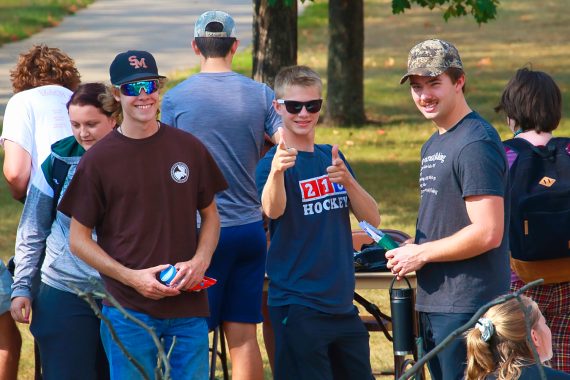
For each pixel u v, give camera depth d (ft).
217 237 30.25
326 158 31.68
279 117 36.01
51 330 31.76
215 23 36.04
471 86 129.59
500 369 25.36
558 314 33.45
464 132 28.94
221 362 40.50
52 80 38.22
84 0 204.03
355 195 30.89
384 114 114.42
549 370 25.30
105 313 29.58
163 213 28.86
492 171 28.37
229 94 35.60
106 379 32.71
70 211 29.09
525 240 32.78
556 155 33.27
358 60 107.86
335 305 30.91
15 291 32.65
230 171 35.06
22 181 36.27
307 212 30.89
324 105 116.47
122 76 28.55
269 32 77.51
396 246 30.35
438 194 29.22
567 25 180.96
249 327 35.58
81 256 28.86
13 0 196.34
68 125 36.68
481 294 28.89
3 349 35.40
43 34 166.20
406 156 92.58
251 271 35.58
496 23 184.96
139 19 183.73
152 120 28.91
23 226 32.91
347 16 106.93
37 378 36.78
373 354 44.83
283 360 31.27
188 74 131.44
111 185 28.63
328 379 30.99
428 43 29.32
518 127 34.63
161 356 17.70
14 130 36.47
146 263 28.78
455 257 28.53
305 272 30.83
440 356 29.45
